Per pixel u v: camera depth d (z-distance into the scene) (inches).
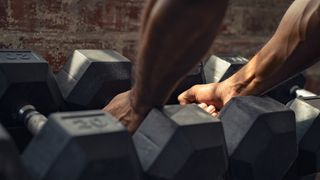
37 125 30.3
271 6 64.7
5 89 33.5
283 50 34.9
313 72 70.1
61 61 49.7
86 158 22.2
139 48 25.4
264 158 31.8
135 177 24.5
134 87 30.7
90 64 39.9
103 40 51.7
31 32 47.2
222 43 61.7
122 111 31.9
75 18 49.4
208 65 52.9
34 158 23.9
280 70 35.6
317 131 38.3
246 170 31.9
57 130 23.5
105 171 22.9
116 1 51.4
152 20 22.8
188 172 26.9
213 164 27.9
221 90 40.9
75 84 40.3
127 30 52.9
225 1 22.1
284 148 32.6
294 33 34.1
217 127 28.3
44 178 23.0
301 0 34.8
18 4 45.8
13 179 20.3
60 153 22.7
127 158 23.6
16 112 34.0
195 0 21.2
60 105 39.8
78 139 22.5
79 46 50.4
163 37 23.0
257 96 36.6
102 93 40.3
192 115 28.6
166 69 25.1
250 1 62.6
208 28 22.5
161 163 26.9
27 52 37.9
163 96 28.1
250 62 38.3
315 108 38.8
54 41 48.7
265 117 31.4
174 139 26.6
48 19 47.8
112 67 40.7
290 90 52.7
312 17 33.1
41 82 35.1
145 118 28.9
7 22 45.6
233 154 31.6
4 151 20.0
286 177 40.6
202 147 26.6
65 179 22.6
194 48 23.6
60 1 48.1
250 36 64.0
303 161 39.2
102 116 25.4
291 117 33.1
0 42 45.6
